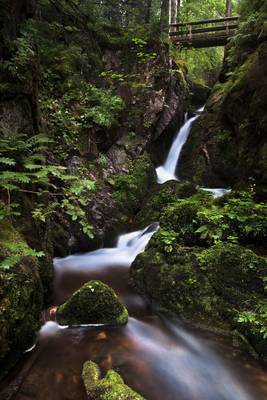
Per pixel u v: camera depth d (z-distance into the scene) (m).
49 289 5.21
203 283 4.95
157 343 4.32
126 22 13.34
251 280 4.74
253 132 8.86
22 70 5.57
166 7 14.16
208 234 5.69
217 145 10.73
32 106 5.86
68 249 7.21
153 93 11.02
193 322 4.74
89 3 11.20
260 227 5.69
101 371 3.66
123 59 11.09
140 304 5.36
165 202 8.78
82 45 10.41
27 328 3.89
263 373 3.77
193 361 4.00
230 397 3.43
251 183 7.90
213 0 22.23
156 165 11.79
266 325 4.08
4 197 4.63
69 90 9.07
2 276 3.60
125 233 8.59
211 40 14.48
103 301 4.62
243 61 10.75
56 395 3.29
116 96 9.66
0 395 3.25
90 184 4.62
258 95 8.59
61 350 4.04
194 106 15.72
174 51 14.55
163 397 3.37
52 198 7.18
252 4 11.58
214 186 10.49
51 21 9.98
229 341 4.31
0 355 3.34
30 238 4.87
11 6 5.89
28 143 4.85
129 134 10.55
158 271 5.50
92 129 9.11
